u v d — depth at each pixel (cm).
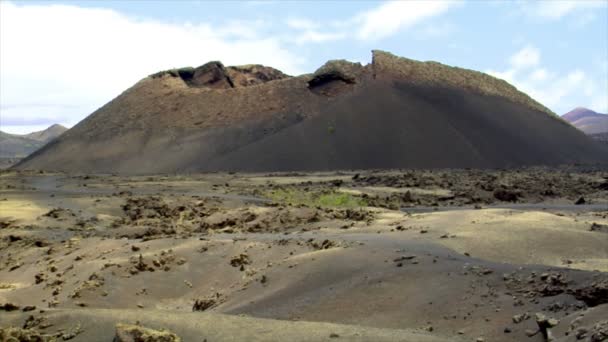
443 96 13338
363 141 11569
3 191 5719
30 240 2962
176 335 1034
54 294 1861
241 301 1556
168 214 3862
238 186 6325
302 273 1609
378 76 13962
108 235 2917
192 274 1920
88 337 1088
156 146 13450
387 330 1053
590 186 5247
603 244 1884
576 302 1091
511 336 1022
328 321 1282
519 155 11400
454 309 1186
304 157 11225
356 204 3644
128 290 1812
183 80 16675
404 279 1407
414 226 2303
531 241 1911
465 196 4728
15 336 1086
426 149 11238
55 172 11288
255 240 2128
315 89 14562
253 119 13775
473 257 1666
